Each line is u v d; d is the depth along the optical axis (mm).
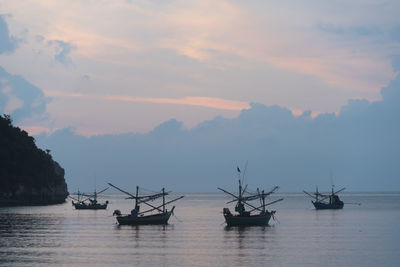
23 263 64375
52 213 167500
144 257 69312
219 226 116000
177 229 107438
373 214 166250
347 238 91188
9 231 101125
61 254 71250
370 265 64062
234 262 65875
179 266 63250
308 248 77875
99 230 104125
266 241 86562
